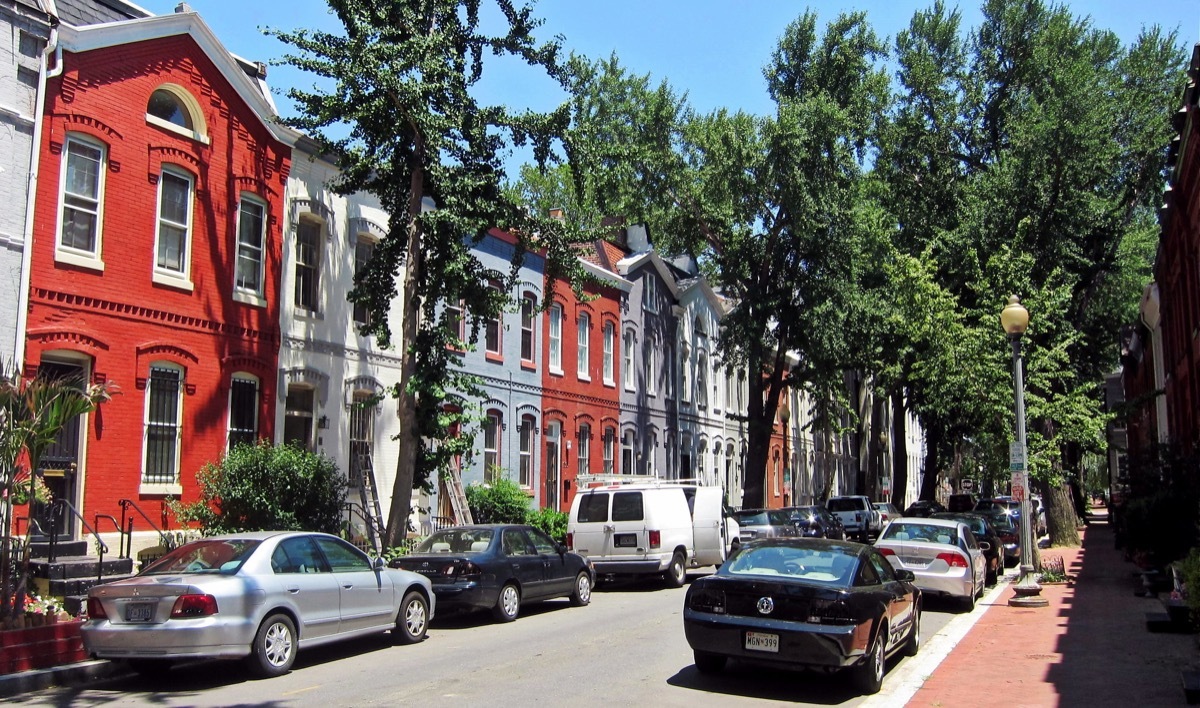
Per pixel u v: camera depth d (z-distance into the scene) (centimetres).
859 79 3478
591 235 1950
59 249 1480
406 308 1822
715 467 4216
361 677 1048
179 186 1711
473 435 1880
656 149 3350
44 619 1083
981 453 2444
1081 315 3309
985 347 2252
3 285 1384
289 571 1094
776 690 983
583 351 3091
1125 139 3394
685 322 3966
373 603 1210
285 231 1923
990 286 2419
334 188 1848
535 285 2795
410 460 1798
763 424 3519
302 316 1953
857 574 1014
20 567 1198
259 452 1638
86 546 1445
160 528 1614
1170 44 3519
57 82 1487
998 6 3841
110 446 1543
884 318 3300
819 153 3144
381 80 1658
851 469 6375
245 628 1008
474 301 1881
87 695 970
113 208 1569
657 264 3634
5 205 1395
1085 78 3150
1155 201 3394
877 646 985
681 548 2062
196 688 995
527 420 2744
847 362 3519
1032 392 2419
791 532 2505
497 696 940
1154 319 3170
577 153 1886
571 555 1698
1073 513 3133
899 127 3803
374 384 2147
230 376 1778
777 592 966
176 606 977
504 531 1556
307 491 1666
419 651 1227
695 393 4012
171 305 1662
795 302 3453
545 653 1197
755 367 3375
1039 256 2981
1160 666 1067
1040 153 3011
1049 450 2222
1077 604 1650
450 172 1797
